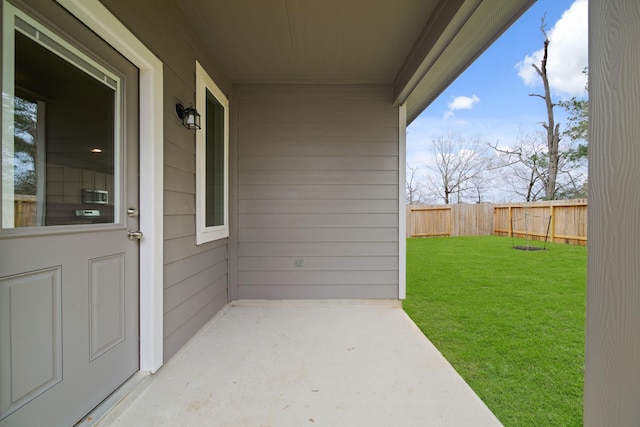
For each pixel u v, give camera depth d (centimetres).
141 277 184
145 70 184
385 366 205
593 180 86
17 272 110
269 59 293
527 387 184
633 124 76
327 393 174
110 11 148
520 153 1258
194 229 249
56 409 125
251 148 343
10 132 108
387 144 345
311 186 344
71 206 136
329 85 343
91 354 145
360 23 237
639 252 75
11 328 107
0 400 103
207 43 265
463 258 614
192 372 196
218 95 306
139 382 175
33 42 116
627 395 78
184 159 230
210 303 285
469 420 152
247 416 154
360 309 329
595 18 85
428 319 304
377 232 346
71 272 134
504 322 295
